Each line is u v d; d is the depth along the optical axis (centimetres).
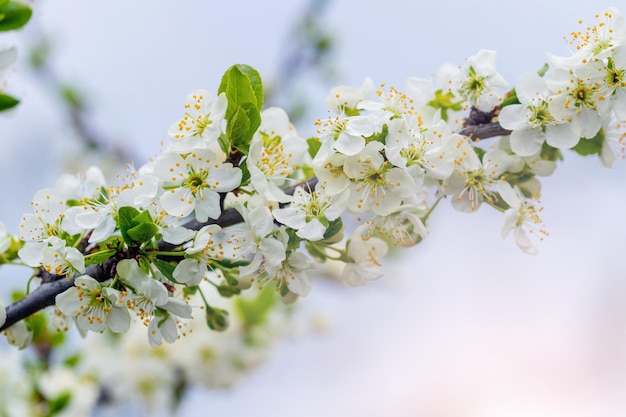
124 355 100
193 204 63
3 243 66
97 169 67
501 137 66
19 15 69
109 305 63
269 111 66
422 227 64
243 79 63
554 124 65
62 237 64
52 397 82
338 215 64
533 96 65
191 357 101
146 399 100
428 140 64
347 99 66
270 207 64
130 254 63
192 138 64
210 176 64
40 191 65
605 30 65
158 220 63
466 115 67
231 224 65
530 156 66
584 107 65
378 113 64
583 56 65
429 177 65
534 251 66
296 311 110
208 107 64
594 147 67
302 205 64
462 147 65
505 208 66
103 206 64
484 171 66
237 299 101
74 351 85
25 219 64
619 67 64
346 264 66
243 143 64
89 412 84
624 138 67
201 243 63
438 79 67
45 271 66
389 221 65
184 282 63
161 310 64
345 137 63
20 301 65
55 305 66
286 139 66
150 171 65
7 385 81
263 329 104
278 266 64
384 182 64
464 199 66
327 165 64
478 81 66
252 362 103
